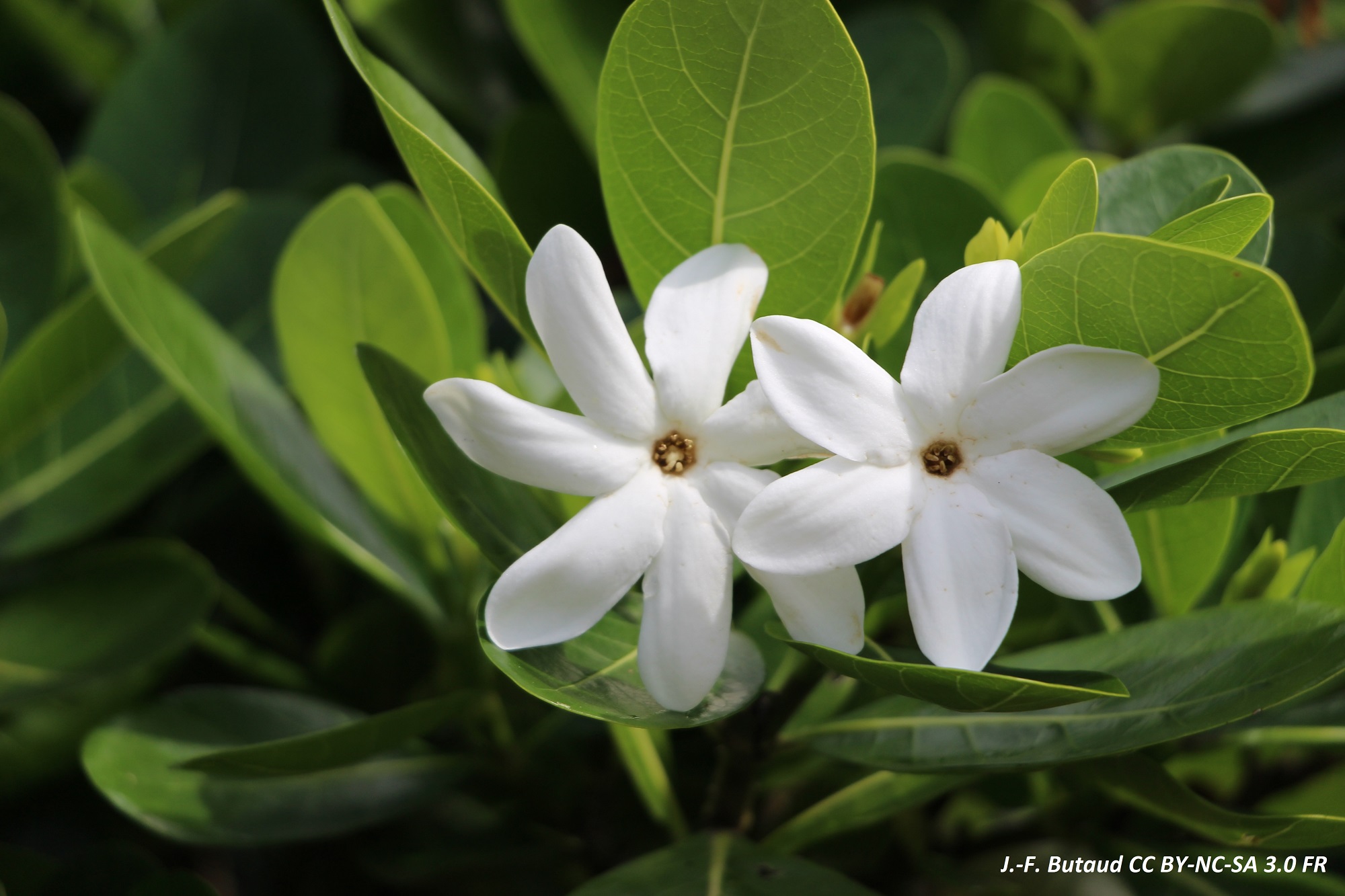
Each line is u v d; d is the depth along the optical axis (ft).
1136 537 2.11
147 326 2.13
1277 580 2.06
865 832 2.22
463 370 2.25
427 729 2.05
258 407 2.22
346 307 2.15
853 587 1.87
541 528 2.01
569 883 2.29
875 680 1.85
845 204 1.94
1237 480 1.91
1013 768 1.94
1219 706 1.92
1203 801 1.95
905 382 1.87
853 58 1.90
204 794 2.10
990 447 1.87
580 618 1.87
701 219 1.97
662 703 1.87
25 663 2.18
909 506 1.86
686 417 1.90
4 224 2.29
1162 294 1.85
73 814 2.28
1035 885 2.25
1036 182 2.35
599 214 2.60
